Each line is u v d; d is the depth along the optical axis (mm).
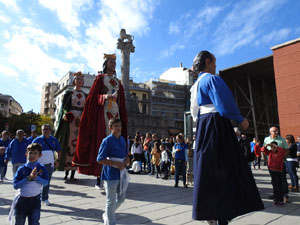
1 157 7973
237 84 25453
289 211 4461
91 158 5969
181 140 7484
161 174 10500
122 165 3225
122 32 35000
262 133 26484
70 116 7633
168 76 62250
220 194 2018
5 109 74125
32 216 2887
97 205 4656
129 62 35219
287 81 15688
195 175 2182
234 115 2084
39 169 3055
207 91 2324
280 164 5051
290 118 15273
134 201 5141
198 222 3715
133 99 35938
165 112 52844
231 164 2123
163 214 4148
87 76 48344
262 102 27234
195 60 2674
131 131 34500
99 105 6383
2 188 6520
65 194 5652
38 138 4922
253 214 4219
